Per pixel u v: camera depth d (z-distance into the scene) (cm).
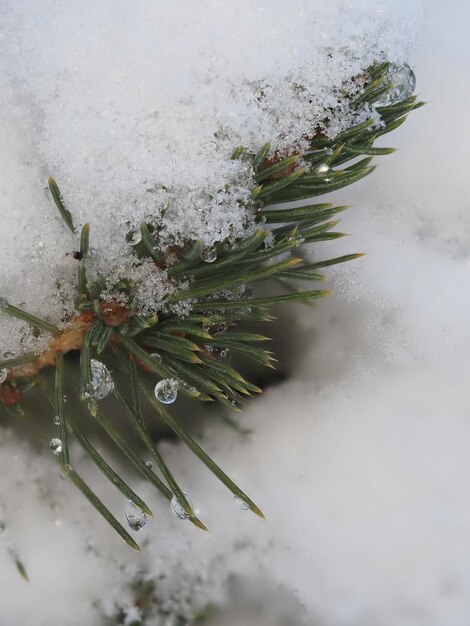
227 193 16
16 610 19
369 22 16
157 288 16
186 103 16
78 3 16
